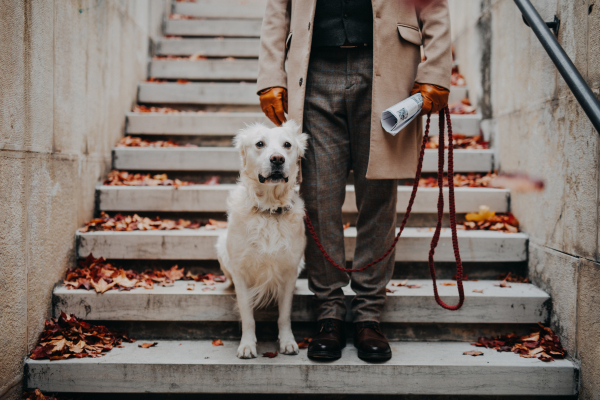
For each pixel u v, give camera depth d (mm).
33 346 1952
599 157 1757
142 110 3684
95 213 2783
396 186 1944
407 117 1609
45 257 2080
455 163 3066
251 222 1923
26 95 1893
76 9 2473
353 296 2164
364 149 1879
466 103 3672
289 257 1946
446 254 2455
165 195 2795
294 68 1889
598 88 1755
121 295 2158
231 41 4543
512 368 1856
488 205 2748
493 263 2498
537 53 2383
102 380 1869
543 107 2293
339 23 1802
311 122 1909
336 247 1992
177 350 2025
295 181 2000
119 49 3312
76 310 2152
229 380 1861
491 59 3164
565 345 1977
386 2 1748
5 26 1722
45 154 2078
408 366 1854
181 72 4203
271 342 2143
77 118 2484
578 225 1909
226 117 3426
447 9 1795
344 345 2002
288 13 2021
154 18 4438
